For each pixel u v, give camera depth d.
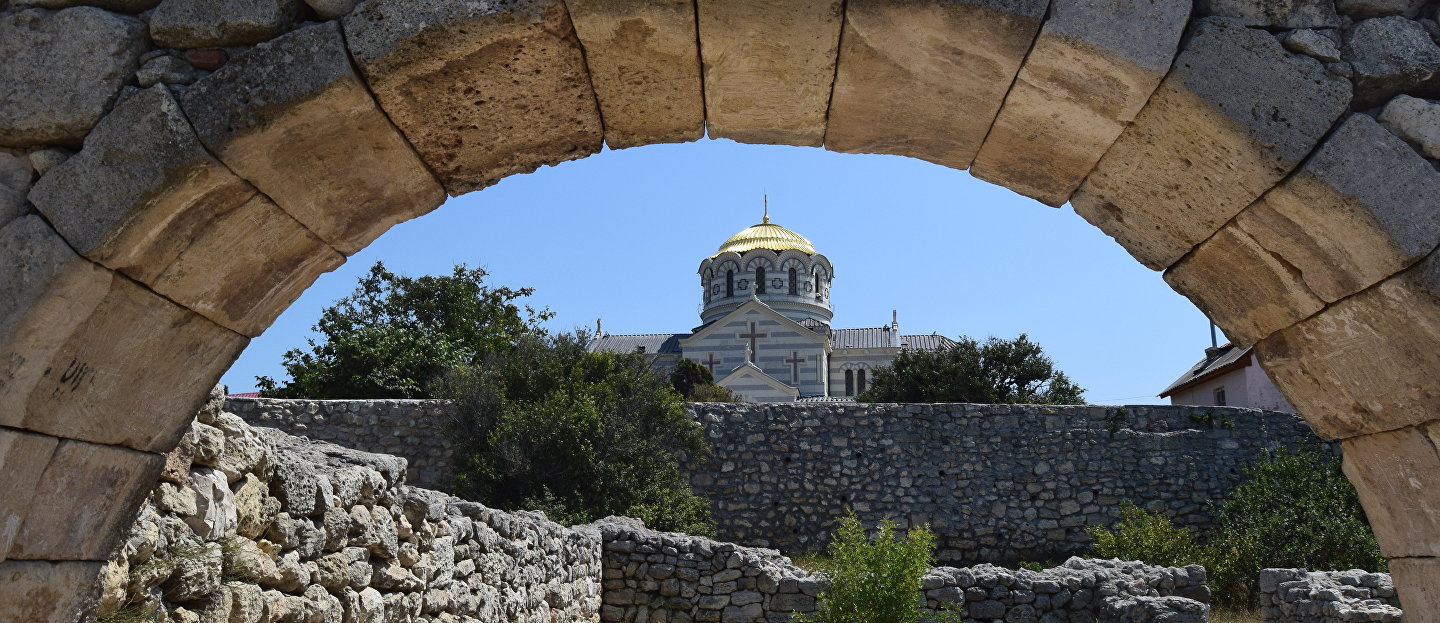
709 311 64.38
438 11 4.16
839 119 5.06
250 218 4.40
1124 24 4.28
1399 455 4.88
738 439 23.95
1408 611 5.12
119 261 4.11
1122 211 5.20
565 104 4.74
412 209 5.01
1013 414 24.05
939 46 4.45
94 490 4.35
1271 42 4.30
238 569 5.32
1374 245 4.30
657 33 4.36
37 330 3.99
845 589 12.54
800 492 23.61
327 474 6.62
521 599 10.54
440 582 8.23
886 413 24.06
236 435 5.51
